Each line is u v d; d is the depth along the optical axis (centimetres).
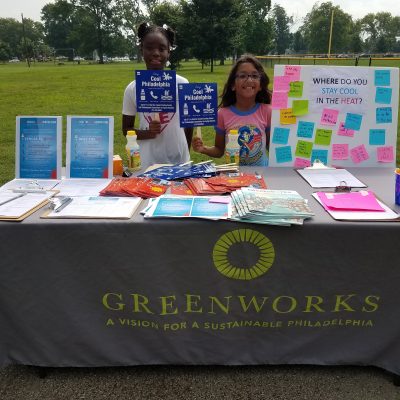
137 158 229
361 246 159
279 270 165
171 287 169
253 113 254
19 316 174
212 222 158
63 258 165
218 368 192
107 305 173
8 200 180
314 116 231
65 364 184
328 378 186
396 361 178
